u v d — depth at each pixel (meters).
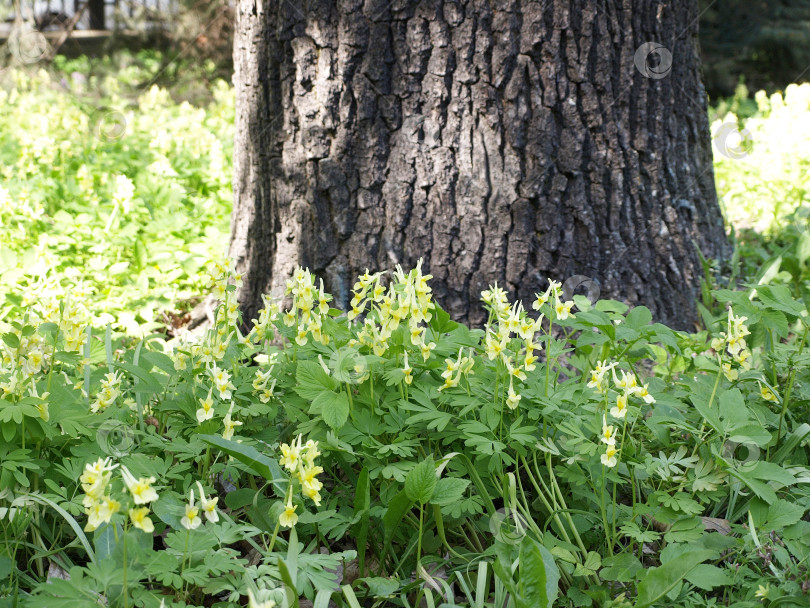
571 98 3.69
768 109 10.63
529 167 3.67
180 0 14.16
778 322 2.86
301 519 2.19
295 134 3.87
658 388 2.89
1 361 2.53
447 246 3.73
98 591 1.85
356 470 2.68
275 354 2.77
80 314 2.71
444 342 2.71
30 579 2.18
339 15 3.67
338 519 2.30
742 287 4.59
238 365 2.84
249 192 4.16
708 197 4.50
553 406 2.43
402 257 3.78
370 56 3.67
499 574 2.00
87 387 2.83
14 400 2.37
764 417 2.79
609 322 2.64
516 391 2.56
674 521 2.28
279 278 4.05
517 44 3.60
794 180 6.79
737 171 7.88
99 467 1.80
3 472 2.21
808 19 14.74
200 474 2.54
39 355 2.47
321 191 3.85
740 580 2.18
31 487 2.36
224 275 2.79
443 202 3.71
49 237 4.97
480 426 2.40
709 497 2.41
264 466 2.18
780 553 2.17
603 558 2.34
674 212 4.10
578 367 2.99
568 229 3.75
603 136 3.78
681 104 4.20
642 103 3.91
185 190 6.44
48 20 16.20
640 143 3.92
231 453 2.18
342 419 2.31
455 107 3.65
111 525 2.18
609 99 3.78
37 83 12.60
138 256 4.92
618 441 2.51
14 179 6.14
